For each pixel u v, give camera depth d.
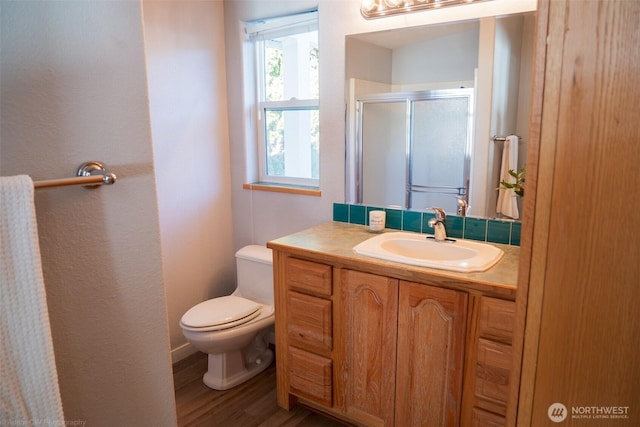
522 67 1.92
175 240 2.68
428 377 1.78
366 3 2.23
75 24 0.92
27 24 0.86
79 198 0.96
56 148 0.92
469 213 2.15
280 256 2.12
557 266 0.84
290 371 2.20
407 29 2.18
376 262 1.82
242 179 2.92
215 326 2.28
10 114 0.86
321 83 2.48
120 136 1.01
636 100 0.73
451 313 1.67
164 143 2.55
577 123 0.78
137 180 1.05
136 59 1.02
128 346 1.09
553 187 0.82
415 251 2.12
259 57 2.84
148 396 1.15
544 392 0.89
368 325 1.90
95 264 1.01
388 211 2.37
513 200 2.02
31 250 0.78
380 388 1.92
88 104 0.96
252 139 2.91
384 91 2.30
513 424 0.95
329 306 1.98
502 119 2.00
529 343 0.90
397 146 2.30
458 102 2.11
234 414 2.26
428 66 2.16
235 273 3.06
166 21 2.47
